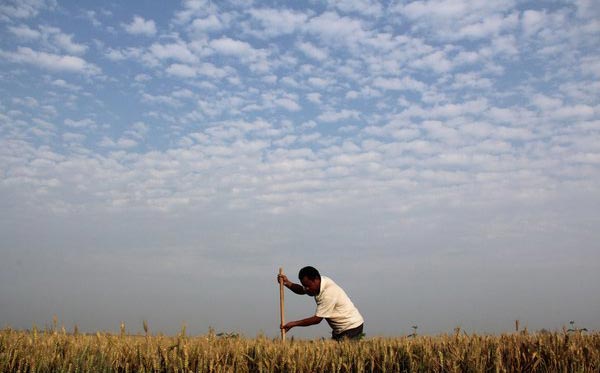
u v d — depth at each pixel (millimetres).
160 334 3682
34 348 3404
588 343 3852
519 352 3680
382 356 3680
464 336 4090
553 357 3623
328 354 3695
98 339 3662
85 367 3209
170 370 3330
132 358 3438
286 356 3564
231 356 3586
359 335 4617
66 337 3633
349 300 4859
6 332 3711
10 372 3188
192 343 3641
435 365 3535
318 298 4801
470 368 3480
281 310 4953
